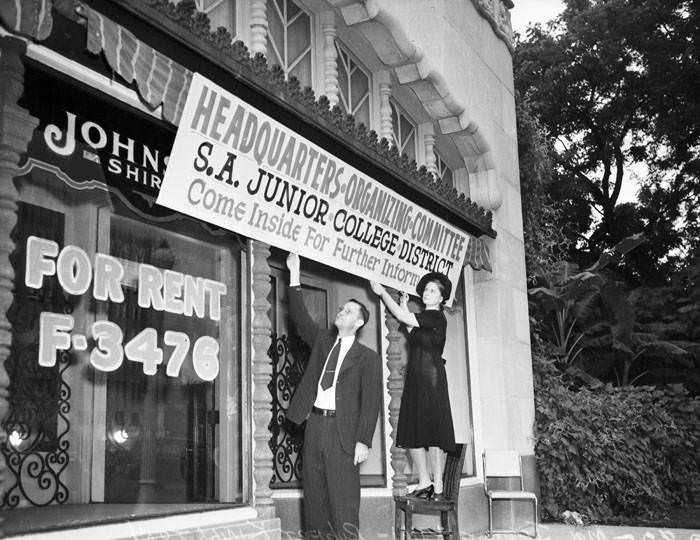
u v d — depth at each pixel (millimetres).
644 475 8781
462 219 6906
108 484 4203
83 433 4188
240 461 4246
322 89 5691
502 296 7883
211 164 3863
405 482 5590
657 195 19484
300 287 5336
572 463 8070
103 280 3928
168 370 4184
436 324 5594
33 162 3572
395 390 5770
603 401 9156
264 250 4527
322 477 4441
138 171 3889
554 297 10945
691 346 12211
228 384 4363
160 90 3480
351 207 5082
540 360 9008
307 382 4648
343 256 5102
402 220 5715
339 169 4871
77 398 4191
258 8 4836
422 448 5523
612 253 11430
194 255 4438
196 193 3816
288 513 4891
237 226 4113
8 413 3857
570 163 20344
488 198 7855
